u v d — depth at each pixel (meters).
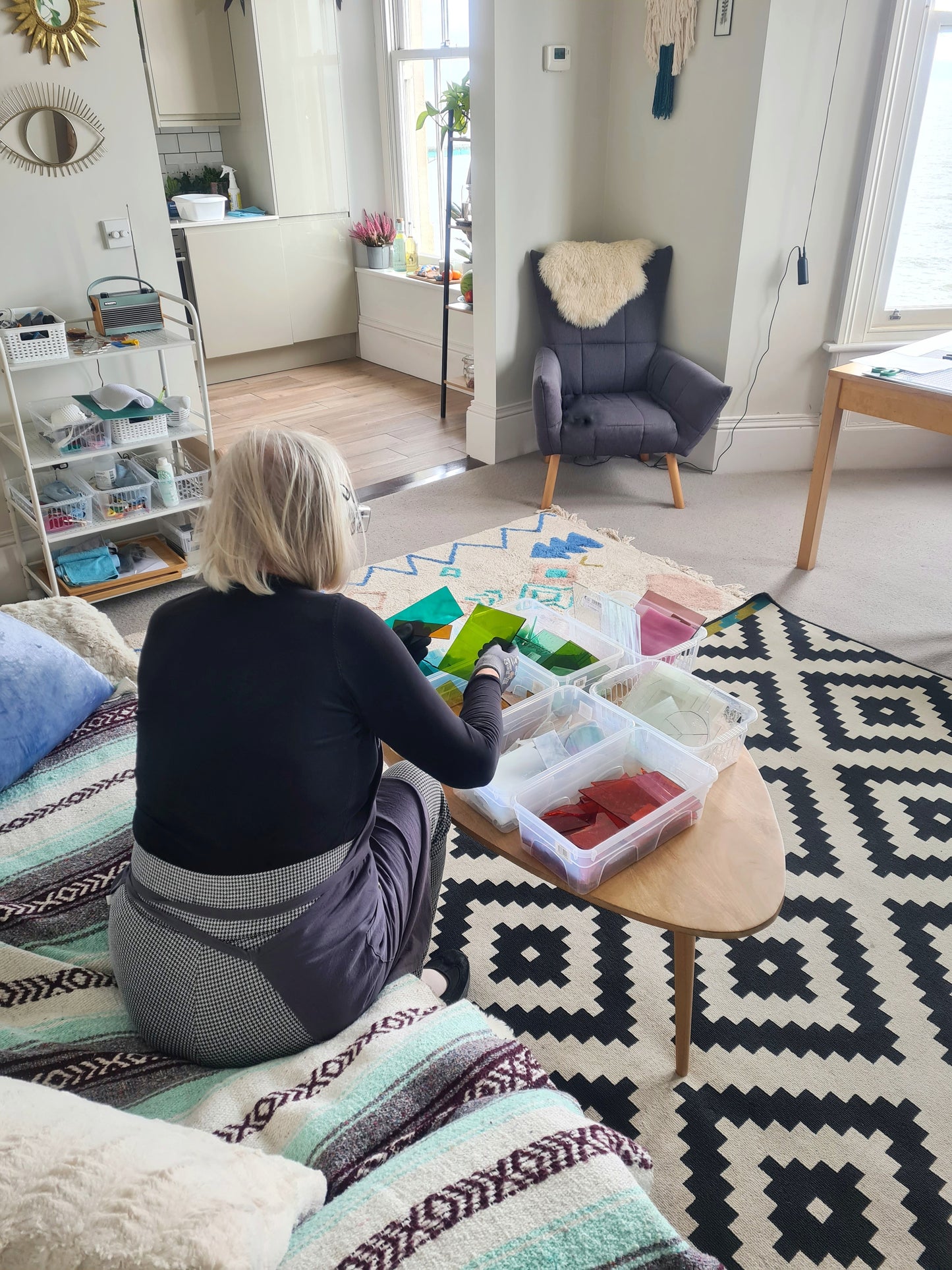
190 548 3.05
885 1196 1.30
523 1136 0.92
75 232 2.84
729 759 1.53
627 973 1.67
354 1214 0.84
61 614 1.90
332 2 4.81
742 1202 1.29
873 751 2.23
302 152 5.02
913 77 3.21
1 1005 1.17
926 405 2.62
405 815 1.30
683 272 3.73
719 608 2.85
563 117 3.63
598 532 3.38
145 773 1.05
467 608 2.83
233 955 1.01
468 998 1.61
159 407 2.79
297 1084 1.02
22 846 1.45
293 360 5.57
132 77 2.78
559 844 1.27
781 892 1.27
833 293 3.63
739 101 3.31
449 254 4.38
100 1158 0.72
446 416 4.65
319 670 1.01
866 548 3.23
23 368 2.53
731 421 3.82
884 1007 1.59
